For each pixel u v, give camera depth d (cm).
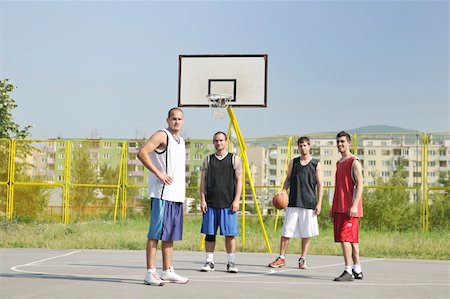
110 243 1466
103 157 2733
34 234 1658
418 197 2294
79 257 1173
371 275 934
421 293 750
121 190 2556
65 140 2400
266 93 1540
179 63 1570
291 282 835
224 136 955
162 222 781
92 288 743
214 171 952
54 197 2612
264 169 4603
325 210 2344
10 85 2861
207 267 956
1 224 1877
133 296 686
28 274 888
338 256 1259
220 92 1553
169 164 788
